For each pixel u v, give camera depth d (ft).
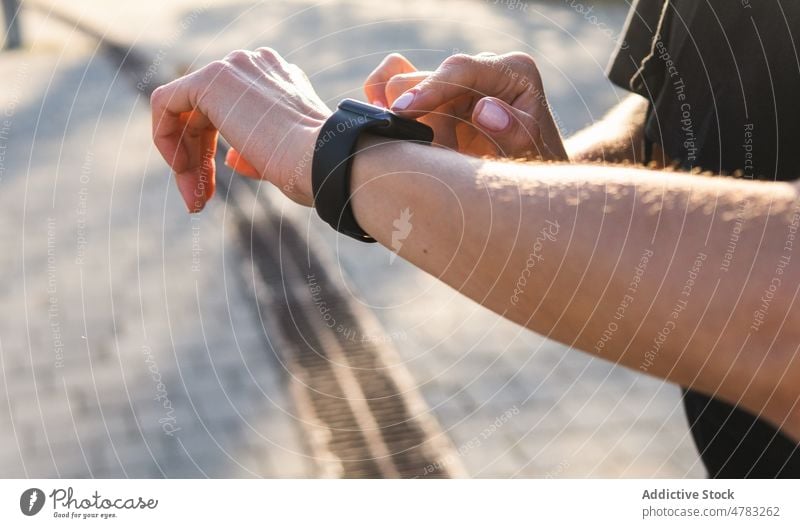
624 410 10.37
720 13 2.81
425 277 13.33
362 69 21.31
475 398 10.38
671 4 3.15
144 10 26.07
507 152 2.63
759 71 2.73
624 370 11.24
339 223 1.93
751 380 1.55
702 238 1.56
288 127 2.10
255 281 12.50
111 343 10.80
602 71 21.38
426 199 1.77
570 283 1.63
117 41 23.43
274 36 23.38
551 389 10.71
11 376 10.14
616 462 9.34
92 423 9.26
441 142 2.67
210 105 2.23
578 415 10.20
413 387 10.30
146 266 12.82
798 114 2.68
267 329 11.12
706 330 1.55
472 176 1.76
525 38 23.52
